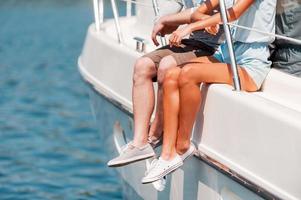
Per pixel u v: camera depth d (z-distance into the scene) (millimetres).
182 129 10469
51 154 24922
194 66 10367
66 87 40031
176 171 11258
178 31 10484
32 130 28969
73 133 28609
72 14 87750
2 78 43125
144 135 11133
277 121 9266
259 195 9484
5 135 27969
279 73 10656
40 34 68188
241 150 9812
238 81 10219
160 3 12617
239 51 10680
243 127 9797
